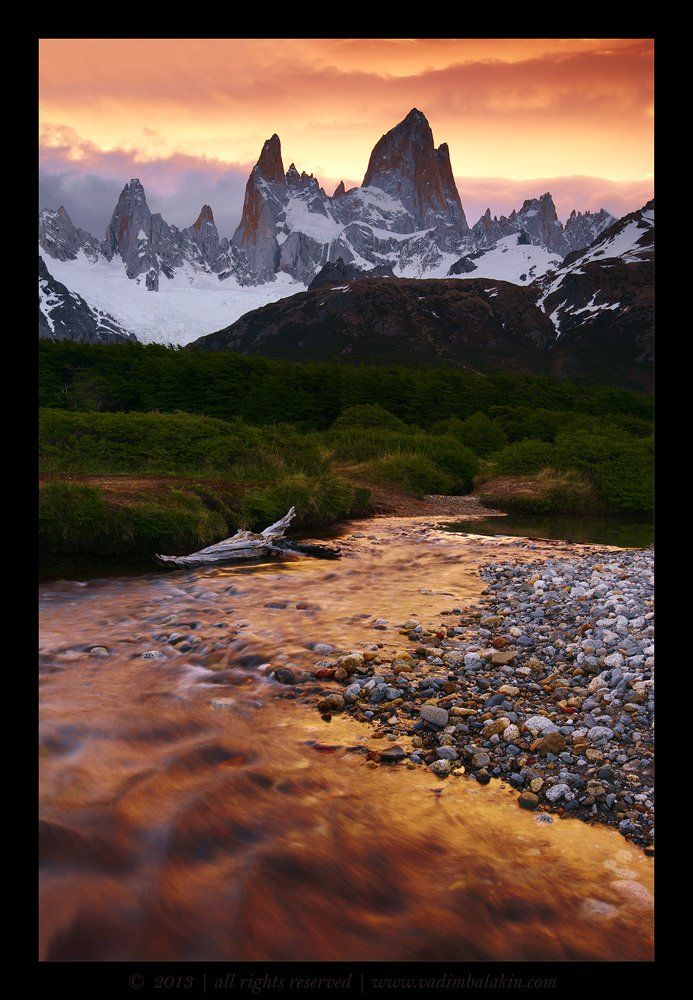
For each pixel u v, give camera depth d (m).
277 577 10.82
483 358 173.25
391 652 6.76
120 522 11.73
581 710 5.34
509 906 3.20
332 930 3.05
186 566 11.50
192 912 3.14
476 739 4.92
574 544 14.52
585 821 3.90
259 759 4.55
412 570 11.51
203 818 3.83
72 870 3.34
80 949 2.90
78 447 18.48
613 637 6.65
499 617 8.06
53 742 4.68
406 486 24.64
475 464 28.77
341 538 15.09
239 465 19.39
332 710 5.45
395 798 4.12
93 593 9.60
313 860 3.51
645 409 61.53
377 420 36.03
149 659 6.58
